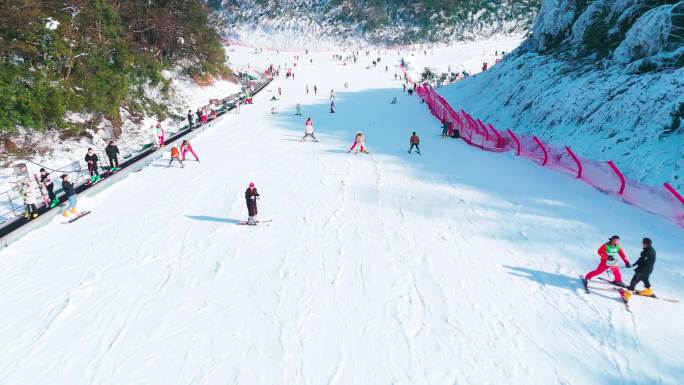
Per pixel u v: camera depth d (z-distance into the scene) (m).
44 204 15.38
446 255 11.83
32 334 8.80
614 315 9.07
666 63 18.89
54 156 21.80
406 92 51.81
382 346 8.30
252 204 13.64
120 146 25.66
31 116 21.64
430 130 30.08
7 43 21.34
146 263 11.64
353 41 115.19
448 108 31.92
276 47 115.88
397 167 20.52
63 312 9.51
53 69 23.84
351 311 9.41
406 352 8.13
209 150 24.23
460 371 7.63
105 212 15.32
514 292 10.02
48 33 23.09
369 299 9.84
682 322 8.80
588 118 20.25
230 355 8.12
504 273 10.86
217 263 11.59
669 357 7.84
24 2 22.66
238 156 22.86
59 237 13.33
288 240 12.92
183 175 19.64
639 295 9.71
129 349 8.33
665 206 13.58
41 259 11.94
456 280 10.56
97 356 8.16
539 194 16.23
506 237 12.82
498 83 34.81
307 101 45.62
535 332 8.62
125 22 35.22
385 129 30.53
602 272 9.98
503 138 23.72
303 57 96.38
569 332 8.59
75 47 25.47
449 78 61.91
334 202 16.00
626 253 11.48
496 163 20.88
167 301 9.88
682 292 9.80
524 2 113.44
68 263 11.70
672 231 12.59
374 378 7.51
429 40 110.94
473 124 28.78
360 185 17.92
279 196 16.73
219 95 44.97
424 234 13.16
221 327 8.94
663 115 16.23
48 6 24.48
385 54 97.06
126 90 28.44
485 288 10.21
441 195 16.55
